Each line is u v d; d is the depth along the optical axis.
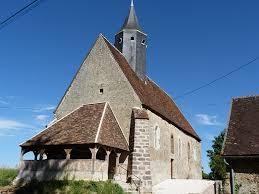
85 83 25.92
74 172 19.41
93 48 26.64
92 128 21.09
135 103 23.45
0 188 18.75
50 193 17.47
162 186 22.91
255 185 16.80
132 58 28.17
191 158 33.53
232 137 18.64
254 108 20.33
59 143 20.38
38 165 20.45
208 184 22.61
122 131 23.22
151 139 23.75
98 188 17.89
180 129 31.00
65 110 25.97
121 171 21.92
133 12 29.75
